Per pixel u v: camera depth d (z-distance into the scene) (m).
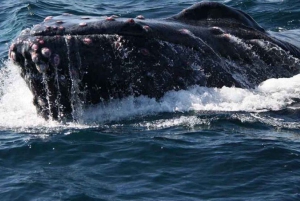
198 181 33.81
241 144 37.56
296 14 70.81
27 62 39.75
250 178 33.84
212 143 37.94
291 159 35.62
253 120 41.06
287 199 31.66
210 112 42.38
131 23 41.31
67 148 38.41
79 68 39.97
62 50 39.56
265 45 45.78
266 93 44.31
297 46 48.47
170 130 40.16
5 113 44.12
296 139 38.22
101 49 40.38
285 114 41.88
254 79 45.00
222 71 44.09
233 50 44.81
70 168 36.19
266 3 76.06
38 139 39.62
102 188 33.62
